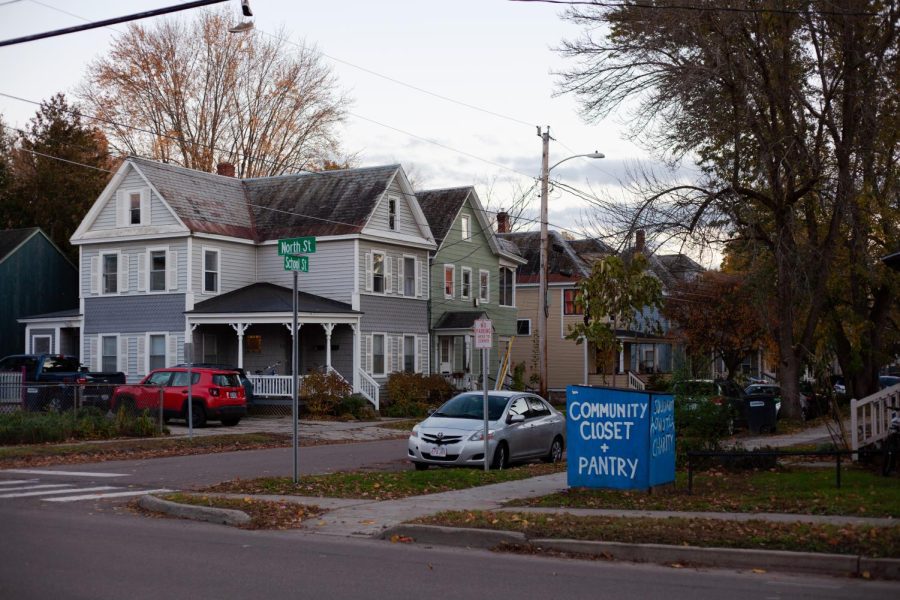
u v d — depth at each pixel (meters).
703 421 17.73
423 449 19.33
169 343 39.69
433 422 19.75
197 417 31.52
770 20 26.22
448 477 16.86
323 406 37.09
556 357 55.72
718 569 10.01
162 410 28.50
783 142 27.05
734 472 17.30
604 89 26.77
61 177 57.25
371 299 41.25
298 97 57.50
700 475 16.86
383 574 9.55
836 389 46.53
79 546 11.02
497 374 51.09
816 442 25.61
